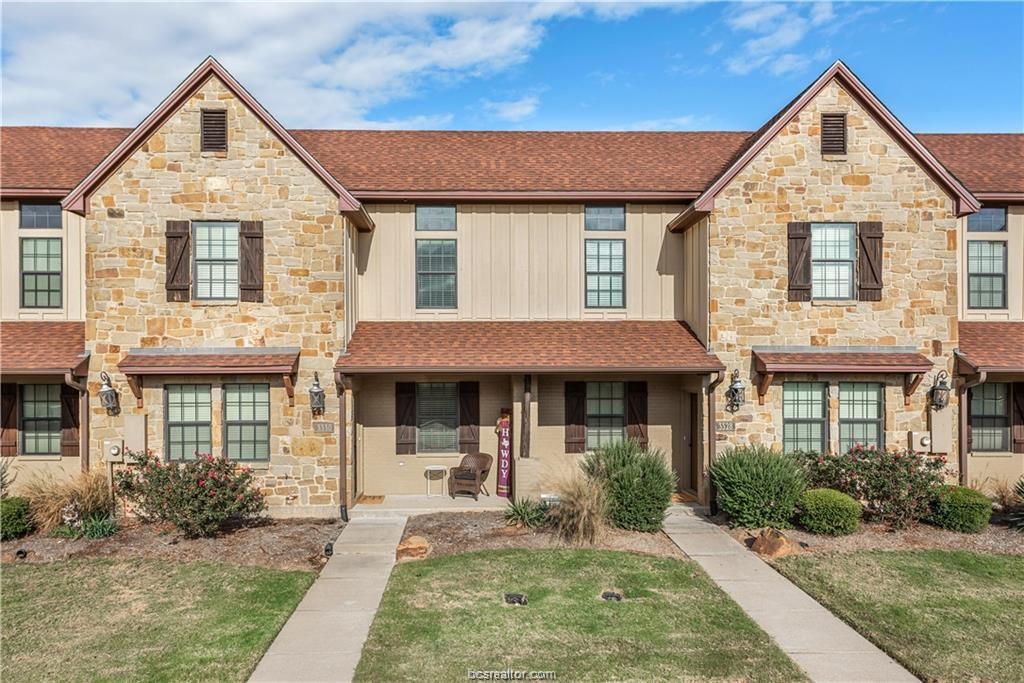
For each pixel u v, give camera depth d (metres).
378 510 13.55
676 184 15.37
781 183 13.91
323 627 8.34
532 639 7.93
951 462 14.03
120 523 12.71
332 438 13.46
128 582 9.80
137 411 13.29
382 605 8.98
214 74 13.30
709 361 13.78
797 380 13.94
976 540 11.75
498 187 15.05
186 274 13.31
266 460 13.52
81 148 16.23
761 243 13.95
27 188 14.39
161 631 8.20
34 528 12.01
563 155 16.88
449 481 14.95
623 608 8.83
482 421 15.23
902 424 13.94
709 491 13.78
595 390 15.36
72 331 14.44
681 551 11.30
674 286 15.72
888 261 13.99
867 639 8.00
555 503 12.41
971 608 8.86
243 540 11.84
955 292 13.98
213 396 13.39
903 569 10.32
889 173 13.95
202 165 13.34
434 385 15.23
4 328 14.46
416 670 7.21
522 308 15.51
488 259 15.50
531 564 10.49
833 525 11.91
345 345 13.77
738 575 10.16
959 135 17.89
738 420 13.94
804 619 8.56
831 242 14.08
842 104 13.93
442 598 9.18
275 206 13.41
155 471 12.00
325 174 13.34
